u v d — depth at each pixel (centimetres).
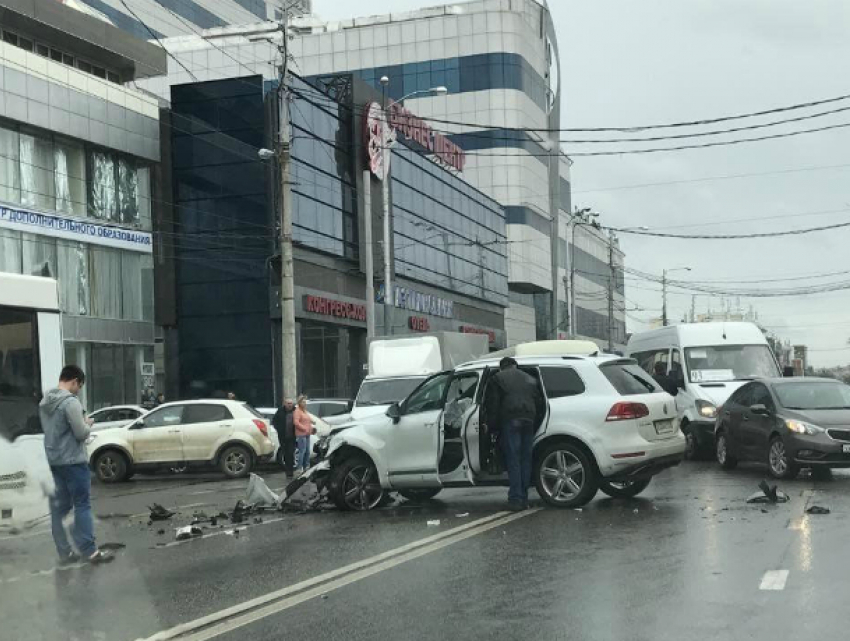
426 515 1198
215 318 3766
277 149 2575
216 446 2116
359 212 4312
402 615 667
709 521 1044
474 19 6950
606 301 9975
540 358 1253
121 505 1566
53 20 3397
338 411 2489
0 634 641
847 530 956
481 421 1219
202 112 3800
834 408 1502
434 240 5303
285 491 1346
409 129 5191
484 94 6925
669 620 625
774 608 648
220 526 1202
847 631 587
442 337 2305
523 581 762
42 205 3212
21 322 1047
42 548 967
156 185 3803
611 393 1201
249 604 721
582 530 1007
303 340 4156
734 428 1647
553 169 7944
